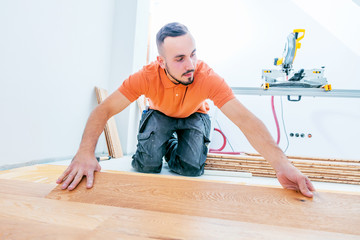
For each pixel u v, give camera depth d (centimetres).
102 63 259
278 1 339
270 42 338
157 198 68
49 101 178
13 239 43
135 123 295
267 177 173
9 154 144
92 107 242
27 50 153
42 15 165
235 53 345
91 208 61
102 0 251
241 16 346
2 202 63
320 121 316
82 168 84
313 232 52
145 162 154
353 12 321
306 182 75
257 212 61
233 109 106
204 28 354
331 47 326
